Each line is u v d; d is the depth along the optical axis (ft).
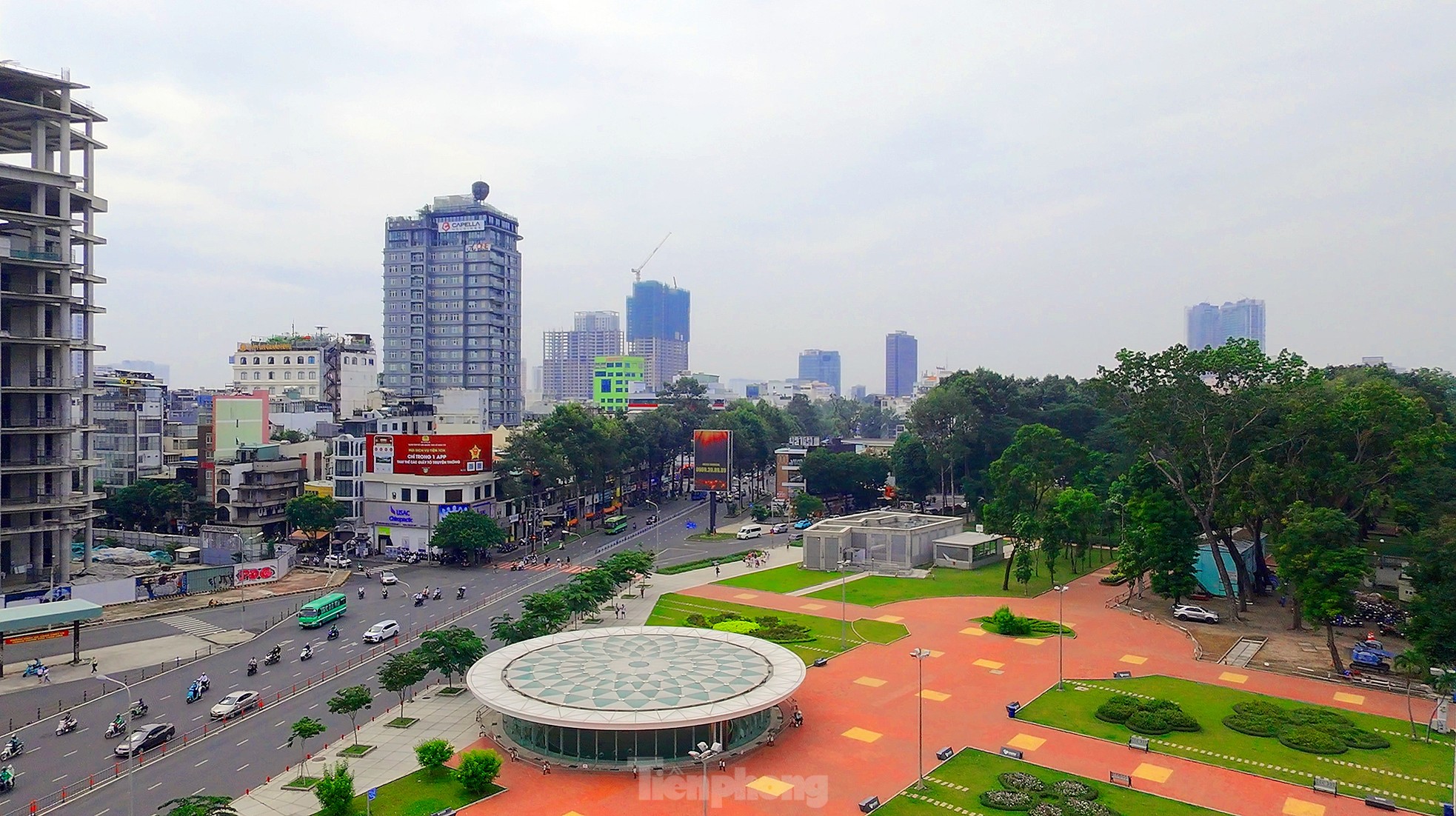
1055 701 237.25
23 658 286.05
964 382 635.66
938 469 608.60
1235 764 193.98
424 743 194.90
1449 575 231.91
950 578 421.59
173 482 529.45
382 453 495.00
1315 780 180.45
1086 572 435.53
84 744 211.41
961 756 199.82
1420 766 191.93
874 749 204.13
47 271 366.43
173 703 241.76
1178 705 229.25
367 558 479.82
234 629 324.80
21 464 356.18
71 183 367.66
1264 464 307.78
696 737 197.88
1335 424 304.50
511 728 211.00
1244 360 318.24
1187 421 326.65
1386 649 282.97
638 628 274.57
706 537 552.82
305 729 191.11
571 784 184.65
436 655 238.48
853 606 356.18
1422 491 303.27
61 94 364.17
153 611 351.25
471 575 428.15
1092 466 523.70
